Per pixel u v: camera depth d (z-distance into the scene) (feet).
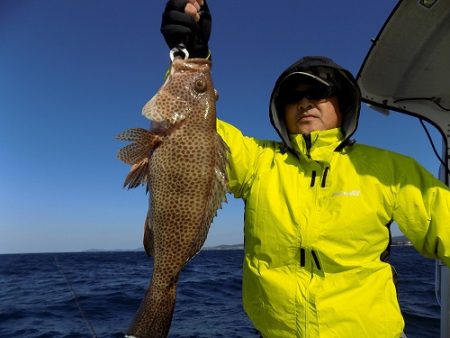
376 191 2.96
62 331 10.66
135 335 2.74
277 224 2.97
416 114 4.60
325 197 2.98
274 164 3.20
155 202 2.94
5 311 13.58
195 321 11.65
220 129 3.29
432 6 3.58
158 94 3.02
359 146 3.27
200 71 3.08
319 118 3.22
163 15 3.04
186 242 2.96
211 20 3.11
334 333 2.77
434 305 12.43
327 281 2.85
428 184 2.99
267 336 3.02
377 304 2.86
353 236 2.88
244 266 3.19
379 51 4.08
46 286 21.81
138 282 23.15
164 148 2.98
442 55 4.01
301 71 3.18
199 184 2.99
